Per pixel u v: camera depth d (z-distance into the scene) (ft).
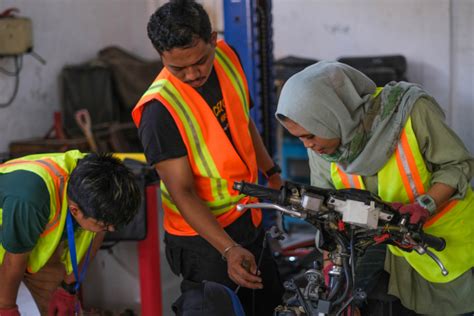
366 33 17.08
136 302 9.97
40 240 7.33
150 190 9.55
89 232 7.81
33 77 17.80
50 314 8.14
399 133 6.43
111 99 18.60
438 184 6.52
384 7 16.67
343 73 6.26
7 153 15.89
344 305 5.57
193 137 7.36
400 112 6.42
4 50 16.14
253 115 11.86
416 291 7.04
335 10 17.46
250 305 8.27
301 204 5.68
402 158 6.51
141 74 18.79
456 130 15.70
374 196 5.76
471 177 6.66
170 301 10.20
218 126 7.43
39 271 8.13
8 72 16.89
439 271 6.82
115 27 20.85
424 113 6.47
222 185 7.65
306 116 6.12
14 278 7.16
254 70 11.73
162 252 9.89
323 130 6.17
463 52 15.51
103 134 17.48
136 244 9.77
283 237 6.33
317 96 6.10
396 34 16.57
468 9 15.34
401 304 7.11
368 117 6.41
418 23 16.14
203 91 7.44
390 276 6.96
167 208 8.07
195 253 7.86
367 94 6.48
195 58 6.68
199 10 6.68
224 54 7.84
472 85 15.47
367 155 6.42
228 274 7.40
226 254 7.01
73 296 8.11
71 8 19.12
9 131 17.01
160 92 7.25
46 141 16.43
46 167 7.12
